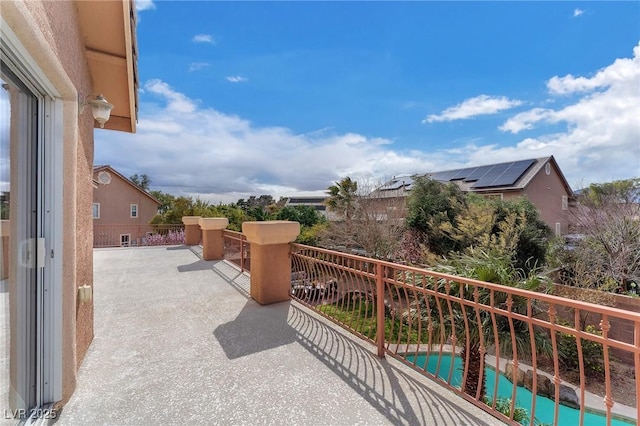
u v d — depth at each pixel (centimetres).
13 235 156
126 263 688
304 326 325
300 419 180
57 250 185
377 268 273
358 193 1246
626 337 631
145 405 191
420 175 1281
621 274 783
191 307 385
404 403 196
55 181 185
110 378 221
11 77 147
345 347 277
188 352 263
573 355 589
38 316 178
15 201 157
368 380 223
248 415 183
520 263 892
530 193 1512
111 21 251
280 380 221
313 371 234
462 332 340
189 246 990
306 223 1594
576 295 726
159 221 1772
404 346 496
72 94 187
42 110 179
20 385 165
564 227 1641
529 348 316
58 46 172
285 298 416
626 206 921
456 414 185
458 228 1034
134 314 357
